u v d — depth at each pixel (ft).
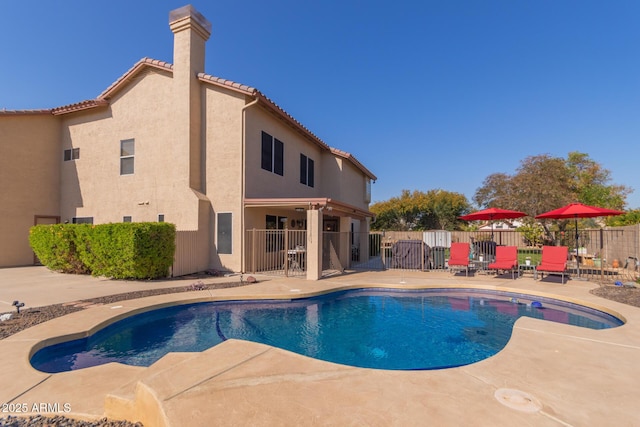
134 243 35.04
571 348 15.66
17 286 33.50
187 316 26.81
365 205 83.46
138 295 29.09
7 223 51.65
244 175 42.78
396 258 52.13
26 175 53.36
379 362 18.17
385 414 9.35
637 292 30.32
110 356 18.56
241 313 27.81
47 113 55.01
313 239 39.58
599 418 9.63
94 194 52.85
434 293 35.86
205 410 8.91
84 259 39.11
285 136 53.88
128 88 50.14
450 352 19.71
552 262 38.70
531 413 9.78
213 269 43.96
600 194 96.17
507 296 33.71
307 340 21.89
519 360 14.14
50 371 16.17
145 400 9.74
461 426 8.91
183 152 43.60
